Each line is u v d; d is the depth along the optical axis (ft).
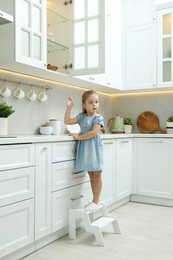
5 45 6.86
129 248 6.63
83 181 7.88
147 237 7.32
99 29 8.20
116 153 9.84
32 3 7.20
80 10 8.61
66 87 10.62
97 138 7.50
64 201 7.15
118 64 11.64
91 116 7.63
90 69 8.34
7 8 6.82
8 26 6.82
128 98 13.14
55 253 6.34
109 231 7.77
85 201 7.97
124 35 11.93
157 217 9.01
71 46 8.66
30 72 8.29
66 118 8.03
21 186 5.90
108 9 10.66
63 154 7.11
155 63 11.30
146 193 10.71
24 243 5.95
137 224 8.32
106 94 13.26
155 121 12.35
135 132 12.93
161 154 10.44
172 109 12.08
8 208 5.57
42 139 6.36
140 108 12.84
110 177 9.45
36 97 9.06
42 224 6.43
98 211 8.70
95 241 7.04
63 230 7.41
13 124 8.38
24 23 7.02
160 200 10.58
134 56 11.76
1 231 5.43
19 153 5.85
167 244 6.88
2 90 7.95
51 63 9.08
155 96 12.48
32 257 6.14
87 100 7.59
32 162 6.15
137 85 11.71
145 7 11.46
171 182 10.25
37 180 6.29
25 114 8.80
